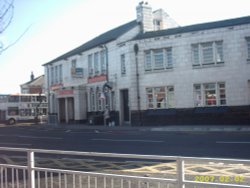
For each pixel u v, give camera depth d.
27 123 51.12
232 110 27.22
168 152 13.72
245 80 26.98
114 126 31.62
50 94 46.59
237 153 12.55
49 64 46.84
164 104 30.09
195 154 12.86
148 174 9.46
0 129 35.16
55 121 43.47
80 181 5.86
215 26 27.97
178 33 29.33
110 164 11.55
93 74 37.97
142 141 18.02
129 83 31.69
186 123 28.84
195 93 28.77
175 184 4.81
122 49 32.72
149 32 33.25
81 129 30.77
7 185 6.91
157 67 30.41
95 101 37.41
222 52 27.77
